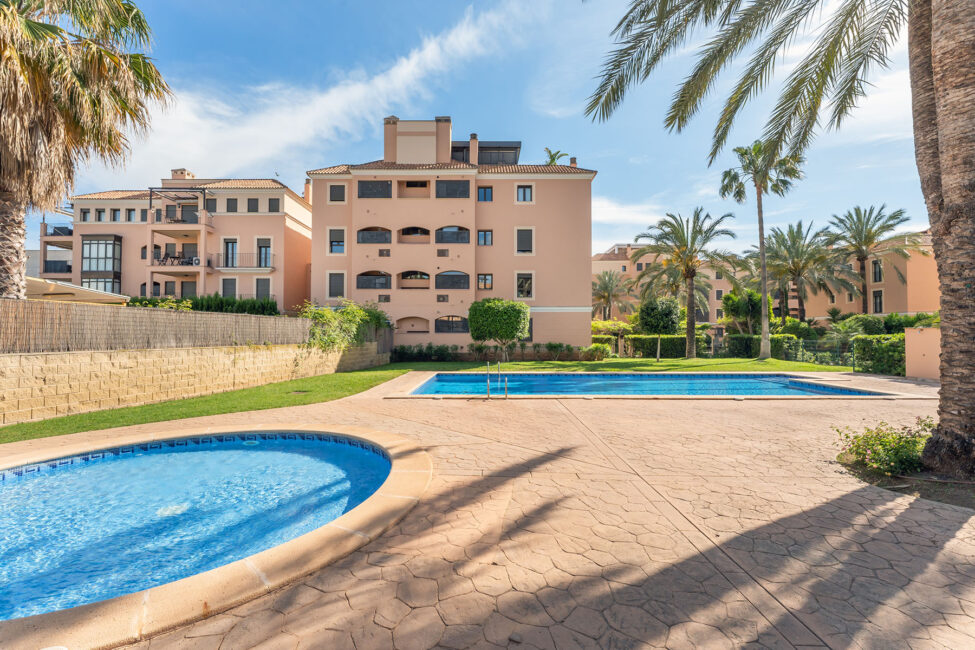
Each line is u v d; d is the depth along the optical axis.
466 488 4.50
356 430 7.26
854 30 7.78
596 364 25.12
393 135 30.66
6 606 3.23
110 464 6.26
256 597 2.58
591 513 3.86
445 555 3.10
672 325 28.83
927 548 3.21
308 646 2.17
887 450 5.11
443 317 29.09
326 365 18.31
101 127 8.93
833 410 9.50
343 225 29.67
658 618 2.39
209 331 12.11
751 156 26.02
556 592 2.64
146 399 10.04
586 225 29.84
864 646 2.18
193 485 5.65
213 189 30.45
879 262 37.31
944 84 5.05
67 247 37.38
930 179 5.49
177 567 3.77
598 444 6.42
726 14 7.71
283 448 7.20
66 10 8.23
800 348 27.19
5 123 7.32
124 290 32.00
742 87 8.73
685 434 7.10
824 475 4.98
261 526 4.52
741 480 4.79
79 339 8.73
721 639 2.23
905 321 28.80
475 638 2.23
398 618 2.39
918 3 5.64
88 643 2.14
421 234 31.20
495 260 29.77
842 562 3.00
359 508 3.82
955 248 4.98
